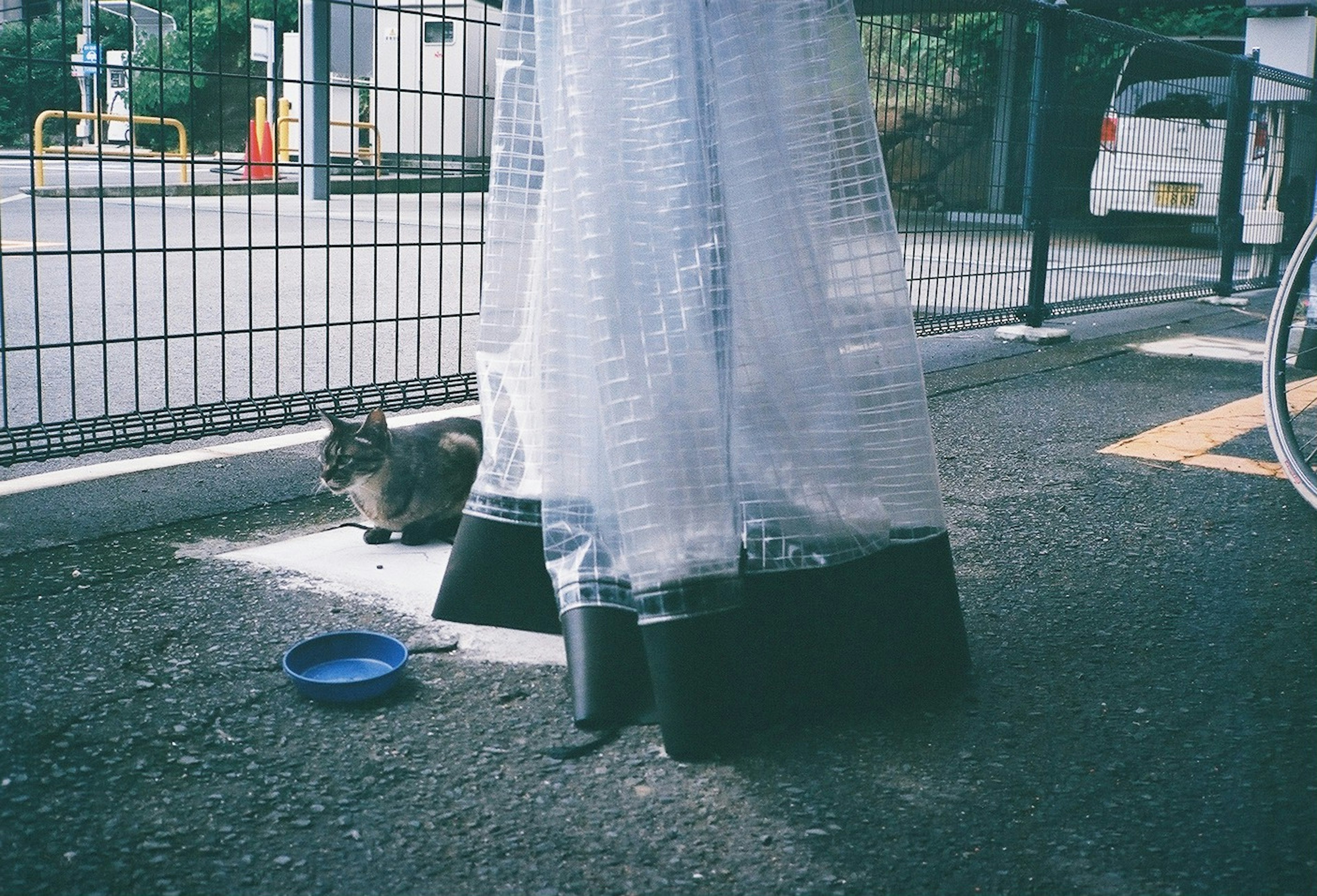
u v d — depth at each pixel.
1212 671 2.49
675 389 2.12
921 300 6.31
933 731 2.19
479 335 2.62
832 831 1.86
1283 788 2.02
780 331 2.25
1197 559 3.20
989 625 2.72
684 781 1.99
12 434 3.17
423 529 3.13
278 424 3.69
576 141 2.18
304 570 2.92
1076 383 5.72
